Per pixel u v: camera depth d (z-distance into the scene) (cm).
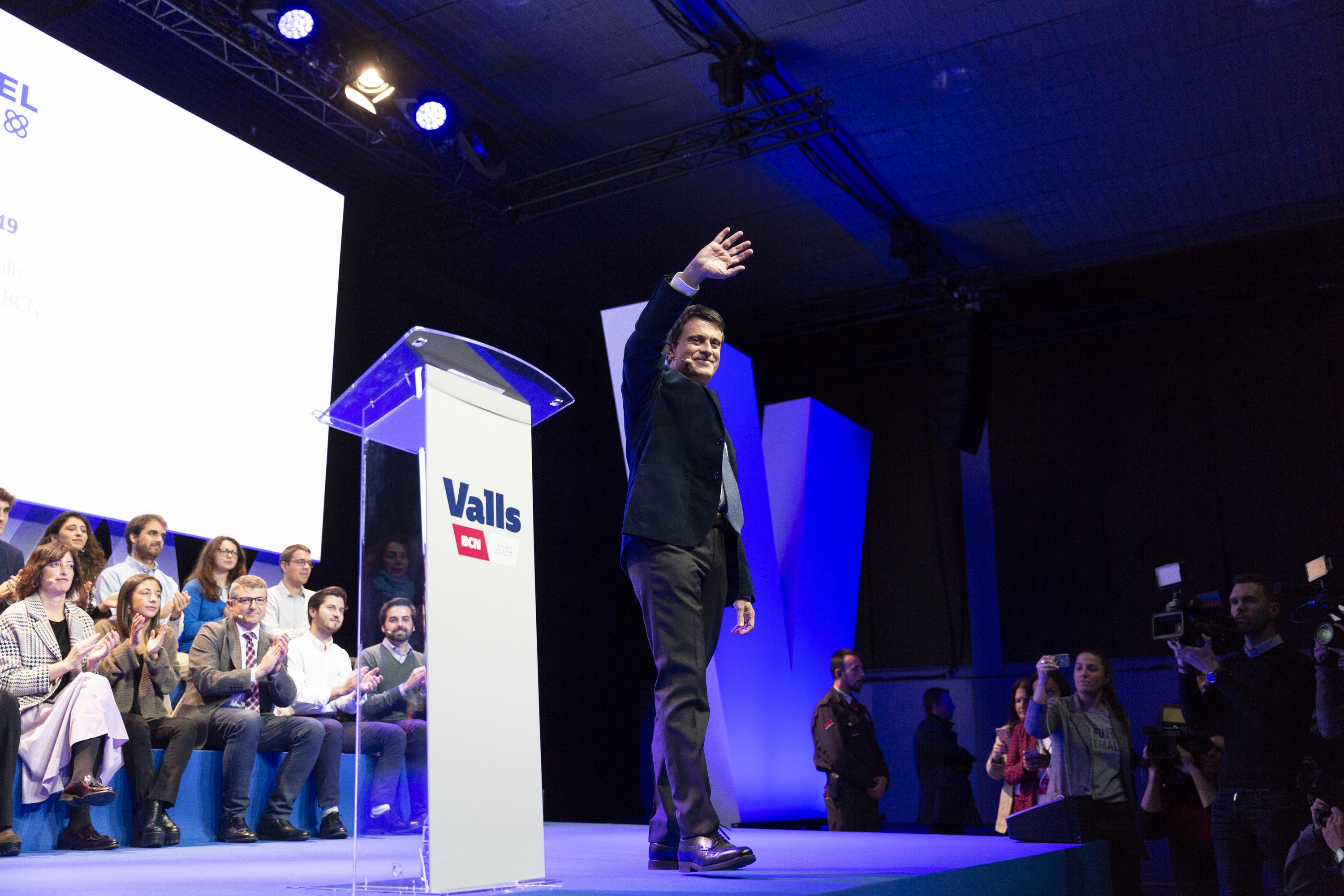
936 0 598
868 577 959
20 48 412
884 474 970
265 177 523
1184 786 419
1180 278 880
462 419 174
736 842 312
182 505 456
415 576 164
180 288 468
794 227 842
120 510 429
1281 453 827
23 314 402
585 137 729
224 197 497
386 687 160
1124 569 863
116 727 327
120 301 440
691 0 601
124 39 616
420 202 783
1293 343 839
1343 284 826
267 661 373
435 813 154
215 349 481
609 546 983
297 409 523
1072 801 324
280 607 458
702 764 212
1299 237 847
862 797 501
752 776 634
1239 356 855
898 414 974
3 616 328
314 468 529
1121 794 388
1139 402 884
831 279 929
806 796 693
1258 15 607
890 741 920
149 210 458
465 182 710
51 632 338
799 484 761
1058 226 839
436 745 156
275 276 520
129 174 451
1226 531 834
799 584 737
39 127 416
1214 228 845
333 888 195
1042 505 903
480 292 929
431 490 165
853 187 781
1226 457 845
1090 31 621
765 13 608
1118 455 883
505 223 762
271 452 504
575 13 608
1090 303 907
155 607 361
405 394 171
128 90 455
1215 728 435
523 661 177
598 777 913
